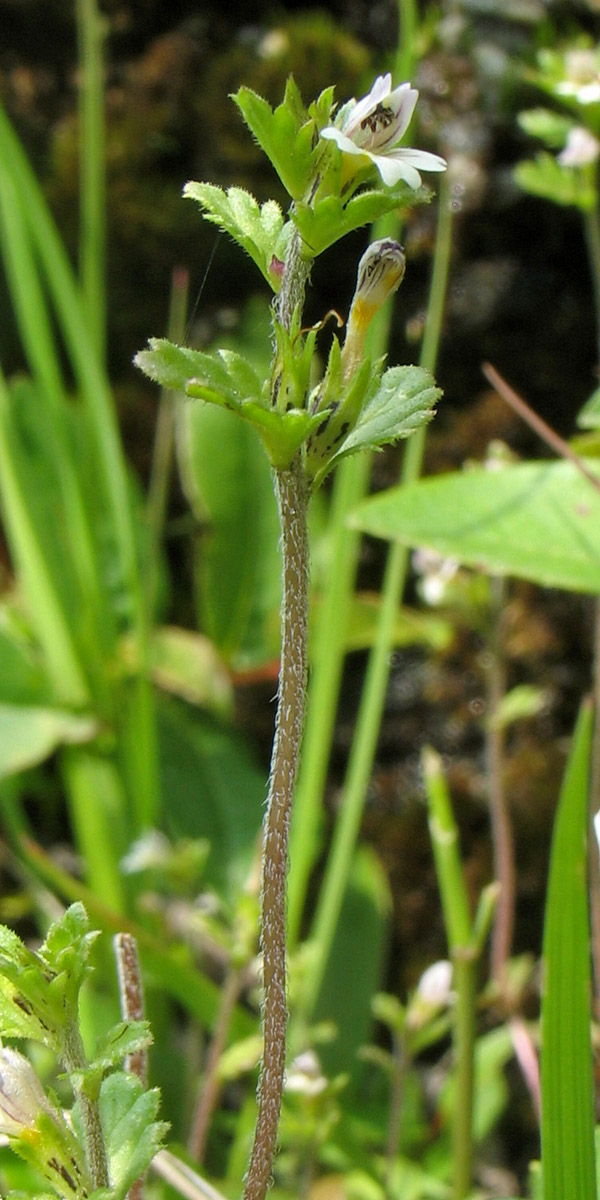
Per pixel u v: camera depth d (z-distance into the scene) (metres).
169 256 0.65
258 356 0.61
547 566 0.37
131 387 0.67
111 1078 0.26
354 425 0.25
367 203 0.25
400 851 0.60
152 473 0.67
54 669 0.59
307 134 0.25
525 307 0.60
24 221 0.59
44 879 0.58
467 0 0.59
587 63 0.39
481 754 0.59
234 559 0.63
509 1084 0.54
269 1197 0.42
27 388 0.65
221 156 0.64
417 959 0.59
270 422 0.25
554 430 0.61
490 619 0.45
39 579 0.58
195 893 0.53
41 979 0.25
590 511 0.38
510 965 0.43
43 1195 0.25
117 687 0.59
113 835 0.56
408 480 0.47
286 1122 0.37
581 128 0.40
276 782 0.25
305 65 0.63
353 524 0.40
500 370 0.61
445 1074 0.55
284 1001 0.25
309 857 0.46
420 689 0.60
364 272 0.26
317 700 0.47
